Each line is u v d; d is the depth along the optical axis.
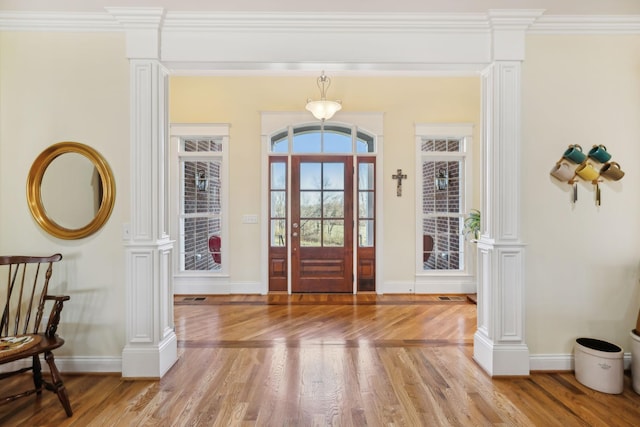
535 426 1.95
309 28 2.57
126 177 2.55
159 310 2.51
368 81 4.81
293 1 2.38
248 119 4.80
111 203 2.53
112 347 2.55
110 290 2.55
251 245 4.82
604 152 2.51
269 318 3.79
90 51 2.54
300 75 4.79
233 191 4.80
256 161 4.80
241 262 4.81
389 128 4.82
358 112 4.76
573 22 2.53
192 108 4.78
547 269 2.59
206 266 4.90
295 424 1.96
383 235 4.80
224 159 4.78
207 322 3.65
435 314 3.92
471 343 3.12
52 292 2.55
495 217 2.54
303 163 4.83
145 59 2.51
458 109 4.82
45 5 2.39
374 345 3.06
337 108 4.19
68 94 2.54
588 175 2.53
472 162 4.81
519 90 2.54
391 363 2.72
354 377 2.49
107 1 2.36
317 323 3.62
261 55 2.57
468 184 4.82
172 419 2.01
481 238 2.74
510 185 2.54
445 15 2.52
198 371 2.58
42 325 2.55
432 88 4.82
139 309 2.50
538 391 2.32
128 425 1.95
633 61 2.58
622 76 2.58
